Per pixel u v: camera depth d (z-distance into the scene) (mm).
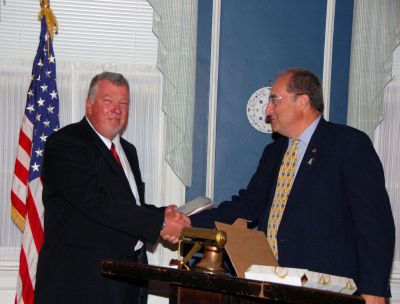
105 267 1826
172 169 3615
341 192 2629
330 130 2736
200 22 3701
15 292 3695
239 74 3732
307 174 2682
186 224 2918
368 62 3688
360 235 2504
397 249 3883
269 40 3740
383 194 2559
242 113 3740
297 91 2754
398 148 3875
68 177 2875
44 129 3402
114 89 3012
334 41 3762
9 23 3723
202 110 3719
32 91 3451
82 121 3084
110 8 3773
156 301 3719
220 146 3740
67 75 3730
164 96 3605
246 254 2068
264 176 3043
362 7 3701
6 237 3736
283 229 2676
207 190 3719
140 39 3791
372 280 2430
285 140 3014
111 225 2852
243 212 3176
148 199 3801
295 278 1727
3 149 3717
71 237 2891
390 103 3869
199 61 3703
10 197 3729
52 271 2859
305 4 3752
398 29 3705
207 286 1660
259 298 1675
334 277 1775
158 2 3580
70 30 3748
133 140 3785
